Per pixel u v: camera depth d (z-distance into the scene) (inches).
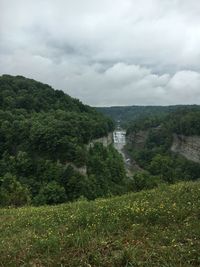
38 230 500.1
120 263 346.3
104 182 3563.0
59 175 3164.4
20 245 422.6
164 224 450.3
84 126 4291.3
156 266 332.2
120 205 572.4
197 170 5438.0
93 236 421.4
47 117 4296.3
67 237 422.0
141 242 392.5
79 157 3420.3
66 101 5959.6
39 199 2780.5
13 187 1731.1
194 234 398.6
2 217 670.5
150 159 6245.1
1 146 3627.0
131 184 1774.1
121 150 7751.0
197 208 489.4
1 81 5590.6
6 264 362.0
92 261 353.4
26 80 6102.4
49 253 385.1
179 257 346.9
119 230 434.6
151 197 611.8
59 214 594.9
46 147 3425.2
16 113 4606.3
